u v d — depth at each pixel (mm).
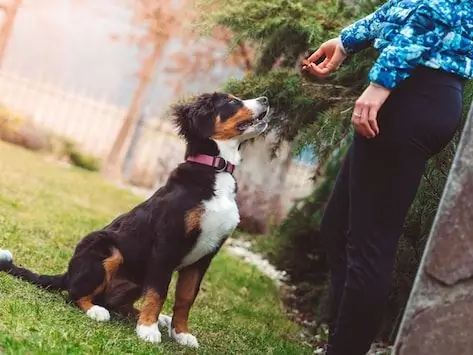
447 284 1862
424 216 3277
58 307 2842
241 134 2889
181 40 11172
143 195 9117
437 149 2285
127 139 11641
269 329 3777
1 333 2375
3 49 11812
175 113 2949
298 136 3590
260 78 3717
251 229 7781
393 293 3707
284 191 7941
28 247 3844
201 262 2930
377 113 2234
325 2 3648
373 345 3758
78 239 4410
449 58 2223
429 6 2188
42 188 6281
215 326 3434
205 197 2824
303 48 3703
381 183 2260
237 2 3684
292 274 4832
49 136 9930
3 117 9664
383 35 2285
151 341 2779
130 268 2945
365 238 2279
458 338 1850
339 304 2469
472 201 1855
